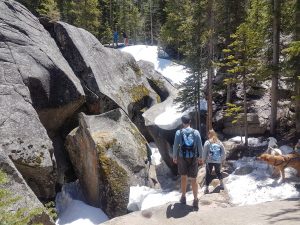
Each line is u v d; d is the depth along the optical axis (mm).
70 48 19250
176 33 31078
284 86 19359
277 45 16547
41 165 13227
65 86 16984
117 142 14836
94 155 14406
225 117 18922
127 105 20516
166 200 13055
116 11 60062
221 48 22453
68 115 17766
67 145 16188
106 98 18734
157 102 22891
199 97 18734
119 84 21062
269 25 17328
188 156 9602
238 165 14820
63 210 14672
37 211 7609
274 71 16078
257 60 17094
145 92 22672
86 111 18594
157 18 54938
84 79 18766
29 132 13562
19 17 17969
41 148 13516
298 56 14805
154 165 17562
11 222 6500
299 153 12594
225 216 9203
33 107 15117
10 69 15211
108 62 21391
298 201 9969
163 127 18328
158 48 38812
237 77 19469
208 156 12258
